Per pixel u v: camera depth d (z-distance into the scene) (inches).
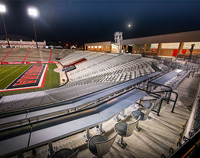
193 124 124.6
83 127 100.4
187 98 221.5
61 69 1412.4
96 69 1051.3
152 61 679.1
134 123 103.1
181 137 126.7
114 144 119.3
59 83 856.3
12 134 90.0
